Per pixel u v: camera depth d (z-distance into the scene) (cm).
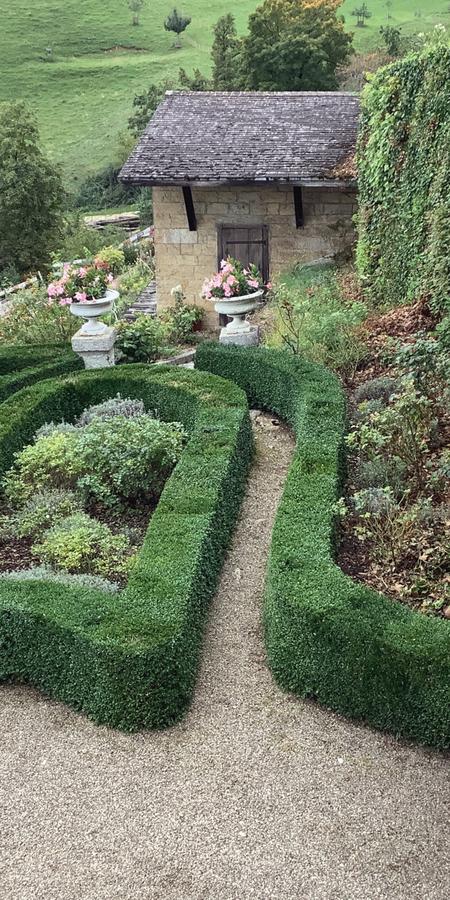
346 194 1341
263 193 1366
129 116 4175
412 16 4572
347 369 861
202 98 1556
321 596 435
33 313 1250
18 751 420
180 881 341
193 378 831
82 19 5331
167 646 420
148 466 660
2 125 2791
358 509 532
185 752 411
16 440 745
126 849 357
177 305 1388
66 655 443
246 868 345
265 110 1498
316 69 2780
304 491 556
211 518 545
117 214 3484
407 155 941
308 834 360
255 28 2794
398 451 611
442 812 368
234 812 374
